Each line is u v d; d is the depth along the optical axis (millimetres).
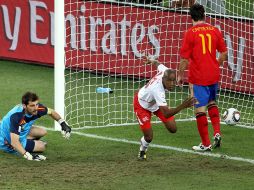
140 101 28688
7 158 28906
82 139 32188
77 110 37219
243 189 25172
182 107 27453
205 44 30328
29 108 28734
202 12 30516
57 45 33250
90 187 25109
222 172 27375
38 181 25750
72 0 42062
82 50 42406
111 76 42906
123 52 42062
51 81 43031
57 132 33250
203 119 30375
